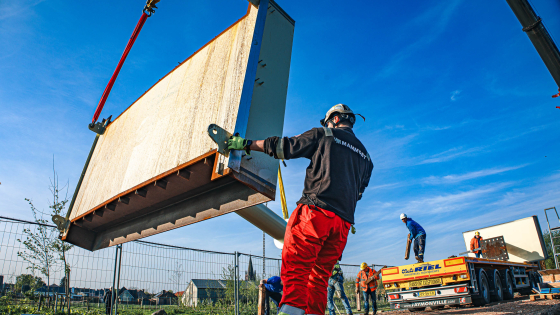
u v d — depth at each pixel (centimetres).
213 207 306
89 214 419
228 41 306
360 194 211
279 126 264
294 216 165
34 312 731
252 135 238
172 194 331
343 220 167
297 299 150
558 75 494
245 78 244
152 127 366
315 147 176
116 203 373
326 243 168
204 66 328
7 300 720
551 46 484
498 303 802
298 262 156
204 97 297
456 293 748
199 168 268
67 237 461
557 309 281
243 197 278
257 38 263
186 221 333
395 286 856
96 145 509
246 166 230
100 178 433
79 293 830
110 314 782
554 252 1426
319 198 161
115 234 455
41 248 834
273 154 186
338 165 171
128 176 361
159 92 396
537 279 1180
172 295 1038
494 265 910
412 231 969
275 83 271
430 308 987
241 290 1036
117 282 808
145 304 927
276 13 294
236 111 234
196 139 276
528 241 1146
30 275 803
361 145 199
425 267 806
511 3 489
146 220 403
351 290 1341
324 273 170
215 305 1020
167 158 307
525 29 495
